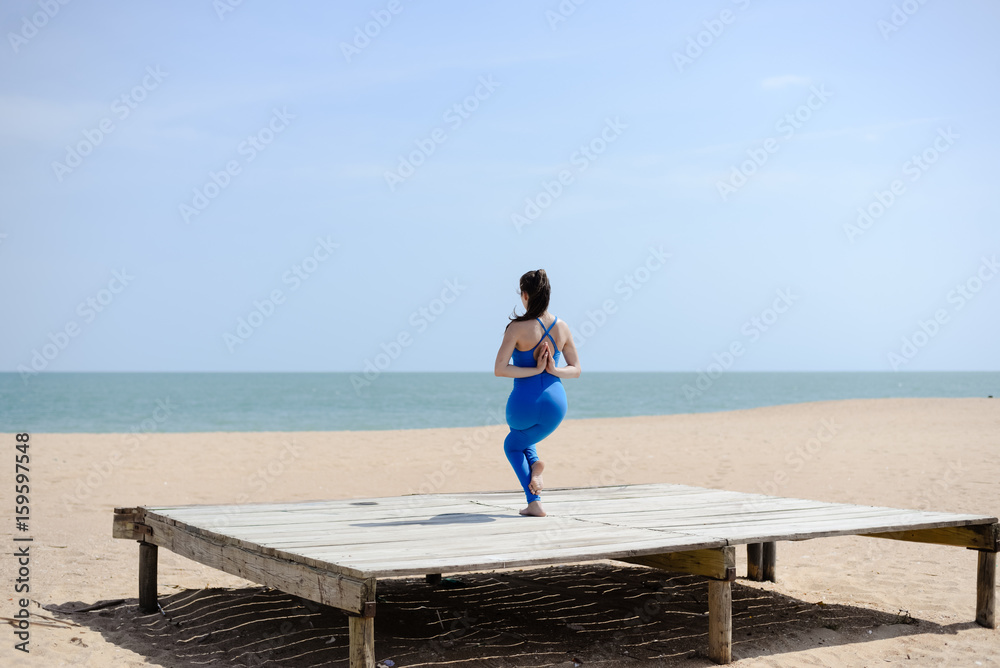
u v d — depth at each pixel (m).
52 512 9.26
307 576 3.90
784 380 162.50
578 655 4.58
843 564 7.05
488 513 5.75
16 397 62.72
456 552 4.07
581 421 26.48
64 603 5.44
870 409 26.70
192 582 6.23
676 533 4.71
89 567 6.57
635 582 6.53
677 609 5.68
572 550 4.12
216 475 13.06
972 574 6.60
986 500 9.79
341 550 4.12
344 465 14.60
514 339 5.57
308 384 116.31
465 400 60.31
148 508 5.73
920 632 5.10
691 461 14.65
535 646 4.76
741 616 5.48
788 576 6.65
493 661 4.45
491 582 6.54
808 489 11.02
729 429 21.52
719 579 4.44
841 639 4.95
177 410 45.81
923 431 19.00
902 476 12.03
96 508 9.62
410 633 5.03
